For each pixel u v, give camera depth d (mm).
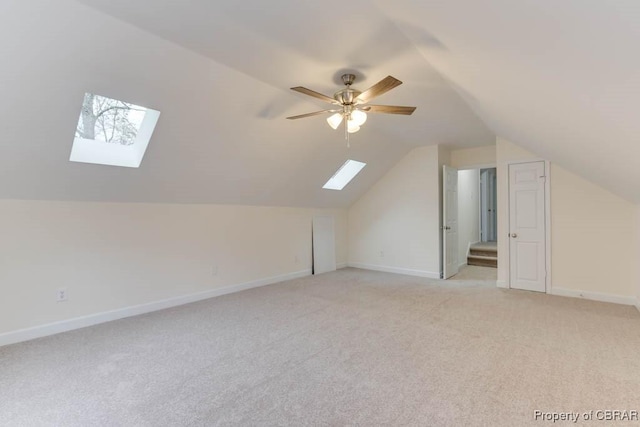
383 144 5039
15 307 2818
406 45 2275
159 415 1781
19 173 2654
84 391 2020
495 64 1679
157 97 2635
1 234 2758
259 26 2070
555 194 4207
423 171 5520
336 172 5293
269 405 1869
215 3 1837
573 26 924
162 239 3826
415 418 1737
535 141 3307
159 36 2178
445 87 2990
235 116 3211
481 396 1933
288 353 2547
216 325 3193
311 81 2922
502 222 4621
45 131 2457
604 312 3465
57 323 3035
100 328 3135
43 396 1964
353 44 2281
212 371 2266
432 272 5445
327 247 6129
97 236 3307
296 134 3918
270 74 2775
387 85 2336
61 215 3076
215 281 4363
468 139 4980
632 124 1414
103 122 3062
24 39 1888
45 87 2182
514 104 2266
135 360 2438
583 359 2387
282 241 5312
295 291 4566
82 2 1820
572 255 4105
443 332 2957
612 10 739
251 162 3961
